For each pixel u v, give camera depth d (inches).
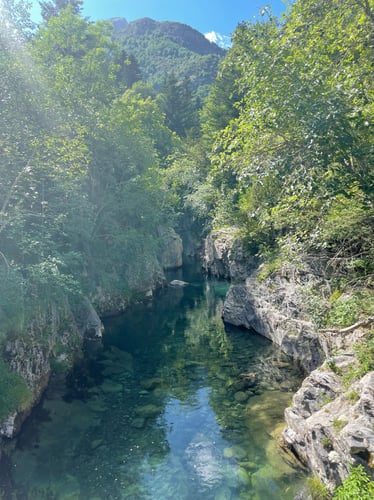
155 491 277.9
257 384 447.8
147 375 496.7
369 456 210.2
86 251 774.5
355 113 251.1
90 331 654.5
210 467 300.4
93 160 837.2
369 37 306.7
